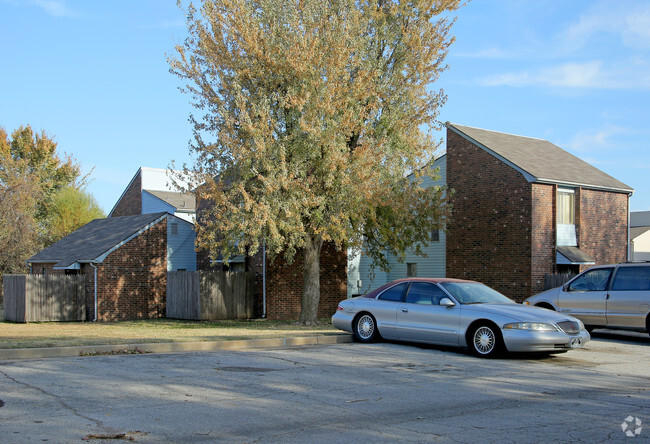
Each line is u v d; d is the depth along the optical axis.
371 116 21.06
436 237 31.41
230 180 19.84
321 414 7.20
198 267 32.59
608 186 28.50
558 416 7.28
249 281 27.67
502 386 9.16
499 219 26.95
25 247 37.78
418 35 20.77
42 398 7.76
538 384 9.38
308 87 18.89
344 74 19.30
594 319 16.25
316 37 18.47
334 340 14.96
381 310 14.02
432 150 22.08
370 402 7.89
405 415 7.23
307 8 18.97
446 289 13.27
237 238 19.64
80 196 48.94
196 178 19.58
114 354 12.29
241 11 18.31
